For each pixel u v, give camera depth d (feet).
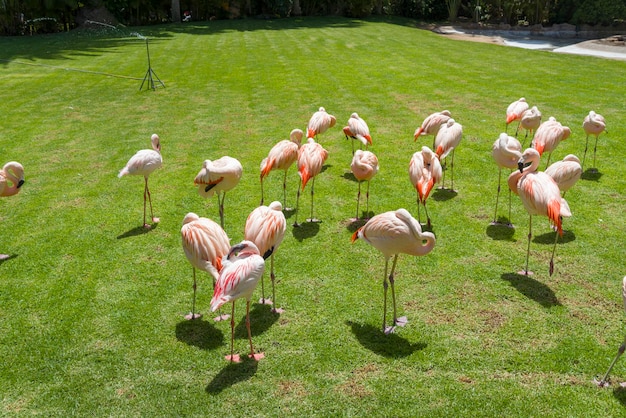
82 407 15.30
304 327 18.56
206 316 19.30
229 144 38.29
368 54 75.72
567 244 23.53
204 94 54.29
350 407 15.10
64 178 32.55
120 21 114.62
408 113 45.21
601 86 53.01
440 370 16.42
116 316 19.31
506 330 18.10
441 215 26.63
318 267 22.21
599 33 104.53
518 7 113.19
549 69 62.85
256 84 58.18
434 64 67.36
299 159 25.08
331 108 47.39
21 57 76.23
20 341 18.07
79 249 24.07
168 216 27.17
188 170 33.35
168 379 16.29
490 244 23.77
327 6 128.06
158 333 18.39
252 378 16.26
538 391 15.46
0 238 25.21
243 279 15.51
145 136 40.73
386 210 27.27
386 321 18.78
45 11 106.01
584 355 16.81
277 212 18.94
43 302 20.20
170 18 124.26
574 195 28.32
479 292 20.25
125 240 24.80
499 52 77.15
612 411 14.66
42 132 42.24
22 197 29.89
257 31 101.96
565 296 19.86
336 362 16.85
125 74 64.85
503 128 40.19
